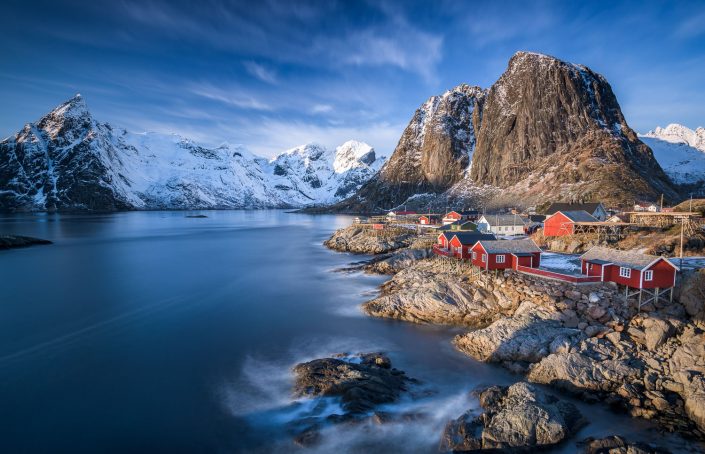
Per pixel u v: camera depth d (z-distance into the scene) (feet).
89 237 415.44
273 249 326.03
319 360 97.19
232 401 82.84
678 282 107.55
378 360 97.96
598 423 72.49
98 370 98.12
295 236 440.04
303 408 78.95
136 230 511.81
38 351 110.01
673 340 93.40
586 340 97.91
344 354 103.55
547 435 66.23
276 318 138.00
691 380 78.02
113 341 117.29
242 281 198.90
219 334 122.62
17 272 222.89
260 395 84.94
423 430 71.41
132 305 155.22
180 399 83.97
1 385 90.74
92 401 83.71
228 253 302.04
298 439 69.31
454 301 136.26
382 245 298.56
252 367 98.73
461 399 81.66
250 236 440.04
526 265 146.51
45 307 152.35
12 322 134.41
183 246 345.10
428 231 335.06
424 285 148.97
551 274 127.75
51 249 321.11
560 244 203.00
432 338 116.98
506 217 285.02
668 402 75.41
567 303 114.42
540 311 114.83
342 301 159.02
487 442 66.64
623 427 71.20
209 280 201.87
